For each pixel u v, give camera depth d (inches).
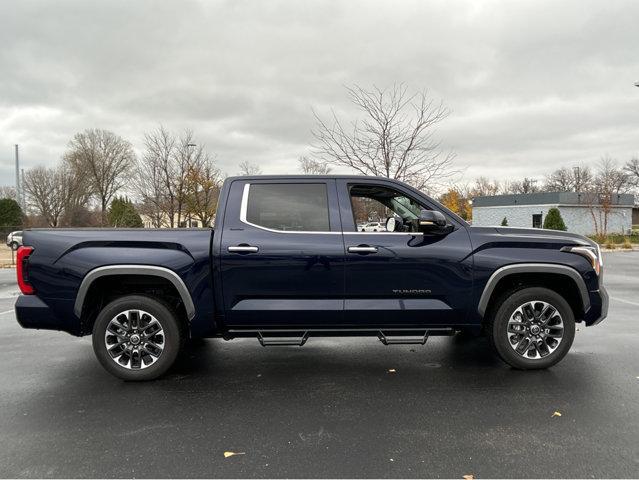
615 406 147.8
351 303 175.3
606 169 1946.4
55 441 127.8
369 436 129.2
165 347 174.1
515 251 176.6
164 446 124.5
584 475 108.7
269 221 178.2
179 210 864.3
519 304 177.5
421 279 175.2
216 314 175.6
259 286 173.6
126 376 173.8
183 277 171.6
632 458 116.1
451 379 175.2
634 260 768.9
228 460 117.0
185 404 153.4
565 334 178.2
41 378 181.0
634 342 225.9
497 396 157.2
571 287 183.0
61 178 2432.3
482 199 1786.4
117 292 182.5
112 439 128.7
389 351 215.5
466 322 178.5
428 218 169.3
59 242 170.6
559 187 3262.8
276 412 146.3
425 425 135.7
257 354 212.2
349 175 184.2
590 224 1550.2
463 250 175.6
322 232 176.9
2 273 673.0
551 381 171.0
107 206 2500.0
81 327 173.0
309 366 193.8
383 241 175.5
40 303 170.1
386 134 451.5
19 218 1718.8
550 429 132.1
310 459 117.0
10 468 113.8
